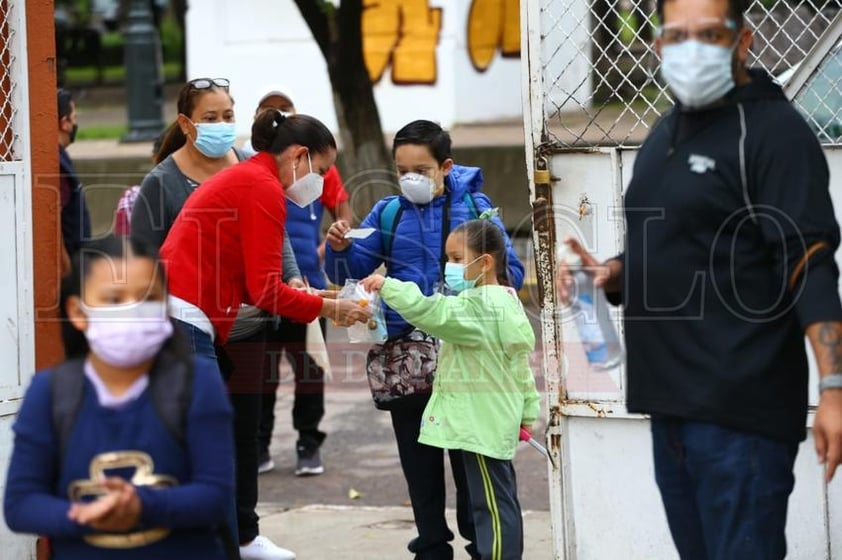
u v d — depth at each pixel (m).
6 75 10.92
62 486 6.79
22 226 10.94
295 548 13.27
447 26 36.69
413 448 11.41
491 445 10.66
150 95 40.31
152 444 6.73
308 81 38.19
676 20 7.90
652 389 8.20
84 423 6.77
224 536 8.32
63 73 51.81
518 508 10.97
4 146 10.96
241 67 38.69
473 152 30.31
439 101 36.97
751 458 7.86
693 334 8.00
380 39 37.03
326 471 16.62
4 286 10.83
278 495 15.54
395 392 11.28
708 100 7.92
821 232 7.61
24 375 10.96
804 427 8.11
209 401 6.80
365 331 11.05
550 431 11.13
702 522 8.21
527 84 10.92
